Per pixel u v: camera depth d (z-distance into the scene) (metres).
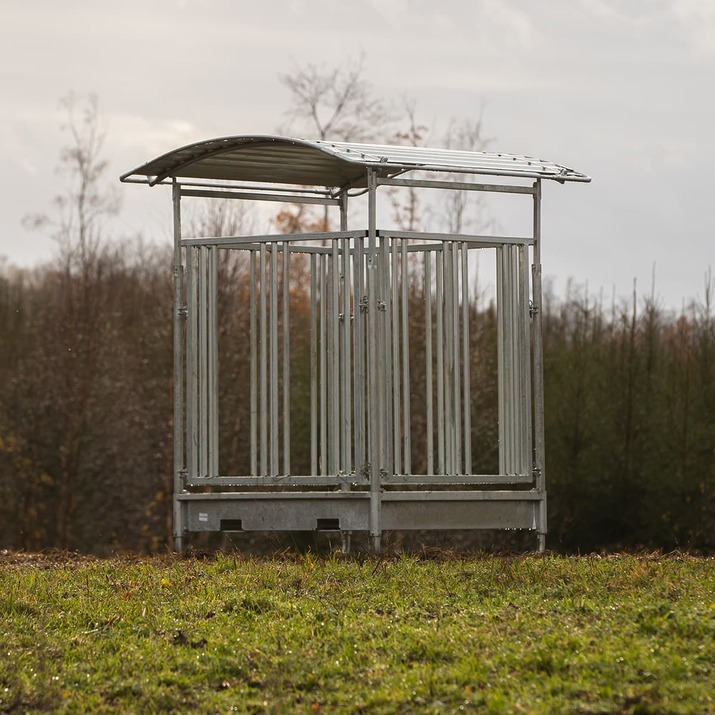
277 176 23.80
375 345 20.41
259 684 12.62
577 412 45.31
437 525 20.80
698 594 15.69
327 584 17.44
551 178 21.03
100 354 53.22
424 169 20.14
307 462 45.75
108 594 17.38
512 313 21.31
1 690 12.48
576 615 14.71
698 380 45.22
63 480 52.09
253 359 21.56
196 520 21.52
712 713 10.73
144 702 12.27
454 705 11.49
